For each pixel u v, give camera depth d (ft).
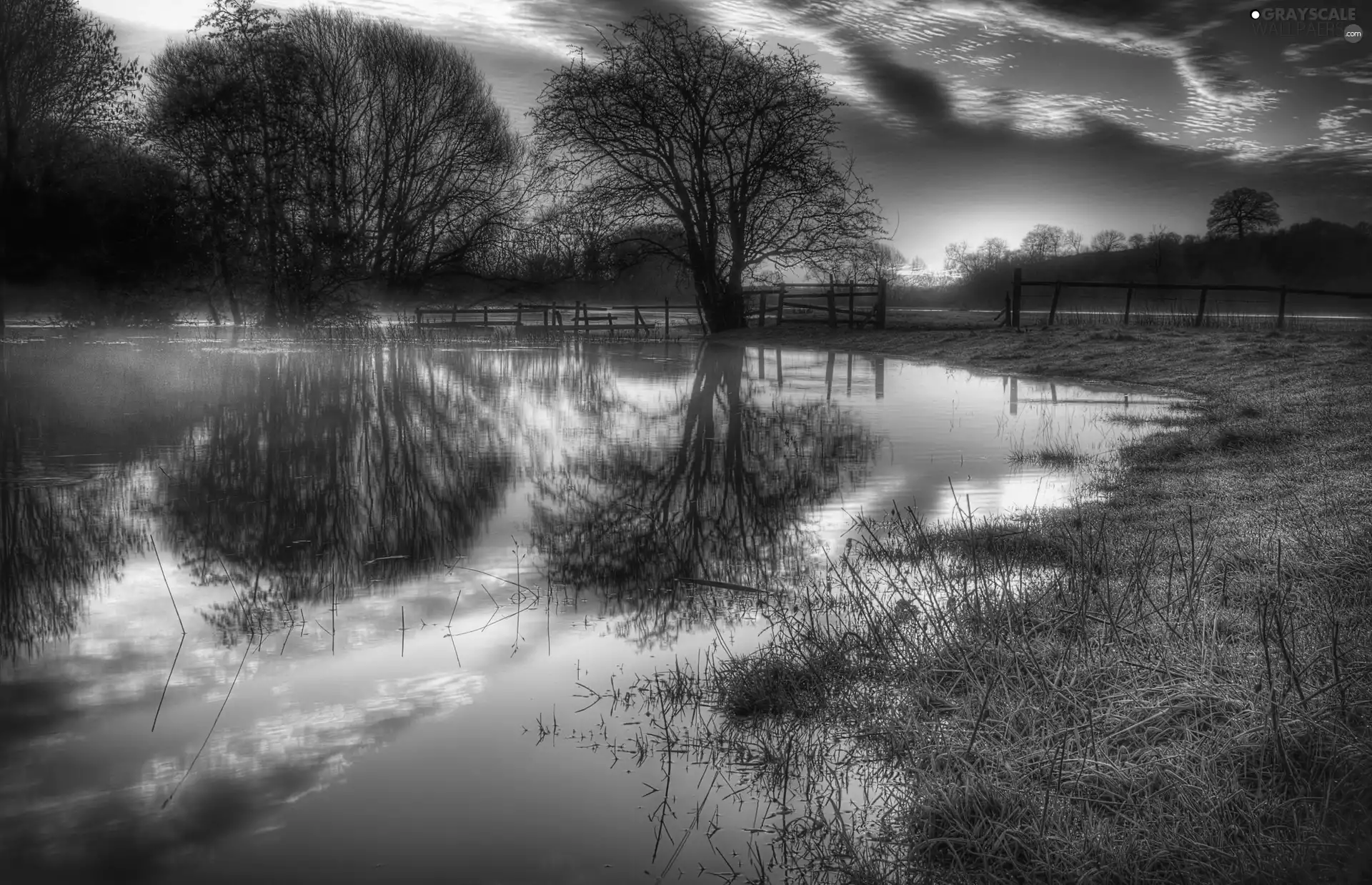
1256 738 11.60
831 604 18.19
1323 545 18.71
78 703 14.11
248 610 18.42
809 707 14.02
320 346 98.58
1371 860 9.20
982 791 11.12
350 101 150.71
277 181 97.04
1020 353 77.15
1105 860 9.87
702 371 74.54
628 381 66.23
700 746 13.05
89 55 91.97
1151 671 13.37
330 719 13.67
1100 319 106.83
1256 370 53.93
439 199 160.35
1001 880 10.02
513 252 164.25
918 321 133.39
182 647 16.47
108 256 89.40
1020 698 12.87
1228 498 24.35
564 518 26.03
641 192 117.19
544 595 19.31
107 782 11.88
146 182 89.97
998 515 24.97
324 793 11.69
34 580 20.39
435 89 156.97
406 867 10.18
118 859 10.27
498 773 12.23
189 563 21.67
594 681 15.07
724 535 24.03
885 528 24.12
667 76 113.91
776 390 59.47
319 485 30.50
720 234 123.34
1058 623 15.44
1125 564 18.85
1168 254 244.01
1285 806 10.35
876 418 45.68
